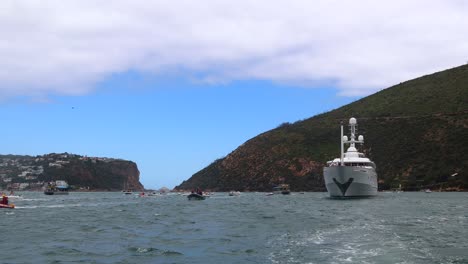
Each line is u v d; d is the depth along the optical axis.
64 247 30.11
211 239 33.44
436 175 152.38
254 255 26.31
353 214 53.97
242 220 49.16
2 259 25.78
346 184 88.25
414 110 190.62
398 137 178.50
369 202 80.94
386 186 160.00
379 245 28.69
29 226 44.62
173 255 26.78
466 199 92.62
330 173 89.94
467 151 155.50
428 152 164.38
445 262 23.42
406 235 33.44
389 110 199.25
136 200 116.50
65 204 93.94
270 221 47.00
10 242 32.78
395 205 71.81
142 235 36.56
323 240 31.38
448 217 49.12
